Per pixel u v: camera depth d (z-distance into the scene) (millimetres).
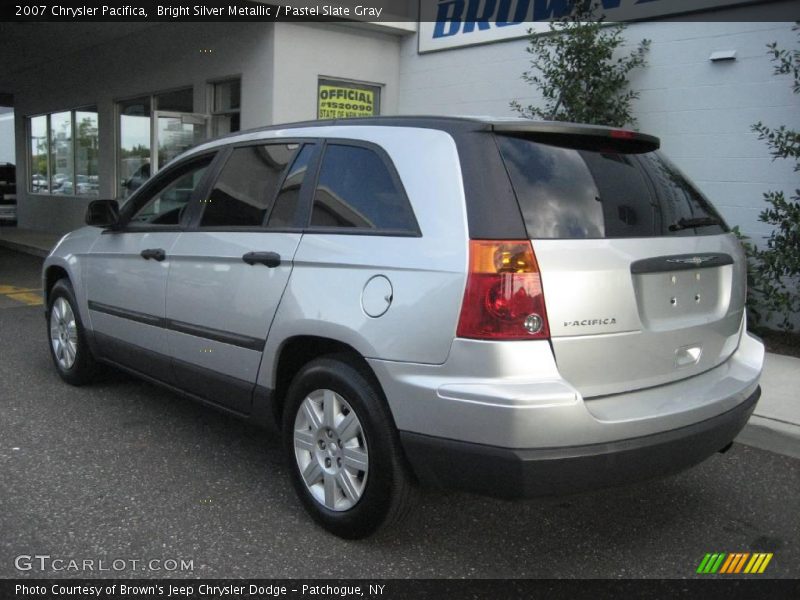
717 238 3598
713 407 3217
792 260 6566
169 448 4516
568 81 8539
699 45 8016
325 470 3447
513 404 2740
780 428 4793
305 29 10711
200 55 12078
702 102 8055
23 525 3512
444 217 3023
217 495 3883
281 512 3709
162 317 4445
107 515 3631
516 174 3037
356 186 3467
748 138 7727
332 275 3369
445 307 2908
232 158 4277
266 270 3701
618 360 3023
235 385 3916
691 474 4363
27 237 16516
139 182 14188
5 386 5727
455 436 2889
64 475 4082
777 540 3584
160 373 4586
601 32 8812
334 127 3732
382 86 11570
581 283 2928
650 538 3572
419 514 3742
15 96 19141
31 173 19062
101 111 15312
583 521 3732
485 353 2820
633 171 3402
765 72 7543
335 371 3340
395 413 3072
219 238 4051
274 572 3168
